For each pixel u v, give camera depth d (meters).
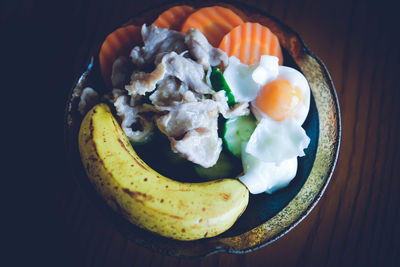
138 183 0.32
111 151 0.33
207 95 0.37
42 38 0.46
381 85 0.45
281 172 0.37
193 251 0.35
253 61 0.38
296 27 0.46
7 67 0.46
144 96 0.37
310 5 0.47
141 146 0.38
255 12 0.39
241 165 0.38
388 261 0.43
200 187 0.33
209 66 0.37
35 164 0.44
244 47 0.38
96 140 0.33
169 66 0.35
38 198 0.44
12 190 0.44
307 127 0.38
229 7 0.39
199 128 0.36
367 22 0.46
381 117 0.45
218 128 0.38
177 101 0.35
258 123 0.38
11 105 0.45
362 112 0.45
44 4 0.47
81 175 0.36
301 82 0.37
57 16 0.46
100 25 0.46
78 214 0.44
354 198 0.44
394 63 0.46
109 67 0.39
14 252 0.43
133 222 0.33
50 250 0.43
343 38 0.46
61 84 0.46
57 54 0.46
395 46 0.46
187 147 0.35
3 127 0.45
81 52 0.46
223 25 0.38
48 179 0.44
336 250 0.43
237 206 0.33
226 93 0.36
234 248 0.35
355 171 0.44
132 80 0.35
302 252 0.43
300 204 0.36
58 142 0.45
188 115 0.35
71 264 0.43
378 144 0.44
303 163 0.38
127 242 0.43
